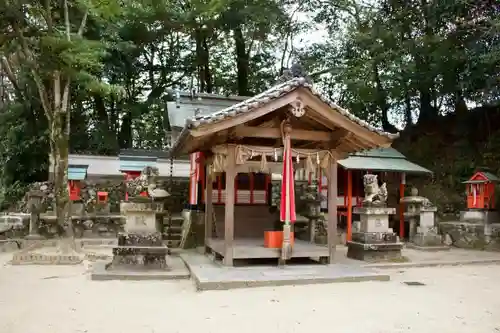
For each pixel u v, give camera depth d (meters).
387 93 18.23
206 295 7.26
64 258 10.53
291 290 7.67
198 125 8.31
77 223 15.11
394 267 10.54
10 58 16.25
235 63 26.28
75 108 22.12
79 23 14.54
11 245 13.16
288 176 9.41
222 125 8.53
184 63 24.75
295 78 8.96
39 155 20.03
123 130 25.08
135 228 9.29
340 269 9.19
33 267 9.95
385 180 16.50
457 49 15.62
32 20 12.62
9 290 7.54
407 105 21.66
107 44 16.78
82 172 15.48
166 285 8.09
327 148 10.06
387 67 16.73
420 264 10.79
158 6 19.31
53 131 11.50
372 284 8.32
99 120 22.88
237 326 5.48
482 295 7.49
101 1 11.99
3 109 20.91
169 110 15.84
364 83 16.92
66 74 11.25
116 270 8.90
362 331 5.33
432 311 6.34
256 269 9.04
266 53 25.17
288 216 9.40
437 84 17.92
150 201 9.33
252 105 8.52
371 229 11.34
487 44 14.63
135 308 6.36
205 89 25.73
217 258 10.52
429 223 14.43
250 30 22.78
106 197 17.06
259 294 7.34
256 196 14.21
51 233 14.37
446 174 18.58
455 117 20.17
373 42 17.17
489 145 18.05
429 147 19.80
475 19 14.75
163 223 14.66
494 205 15.09
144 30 21.05
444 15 15.48
